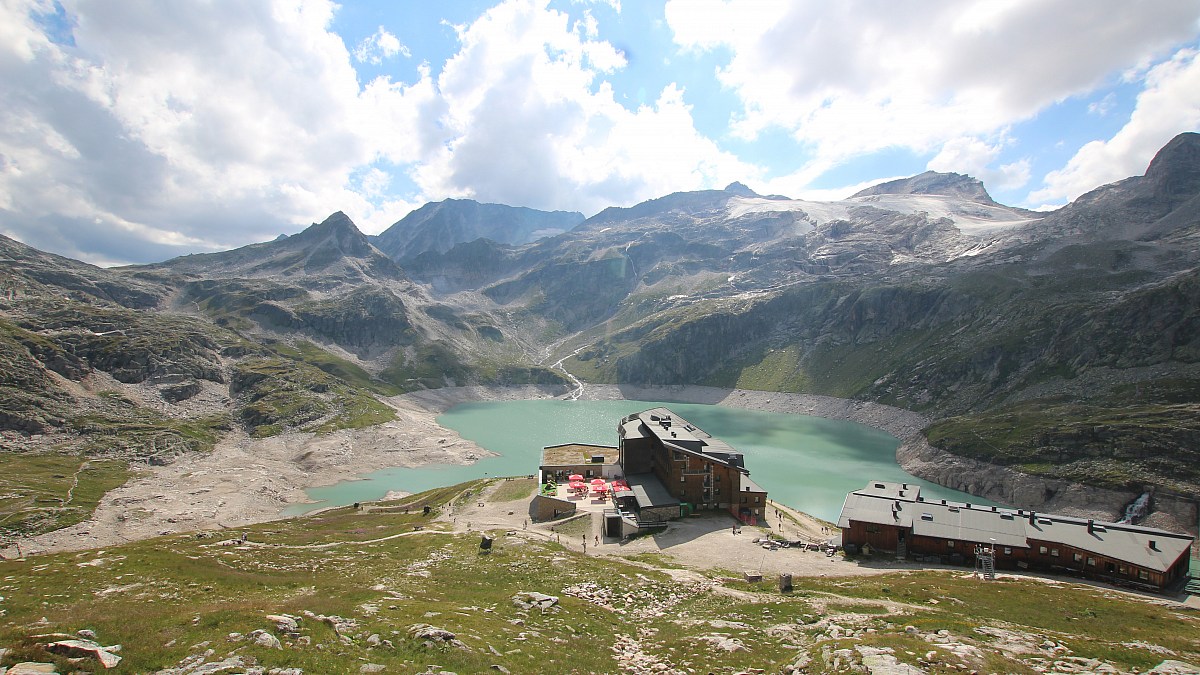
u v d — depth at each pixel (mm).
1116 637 39656
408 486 162250
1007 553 72875
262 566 64312
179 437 181125
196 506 132500
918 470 164375
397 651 28016
